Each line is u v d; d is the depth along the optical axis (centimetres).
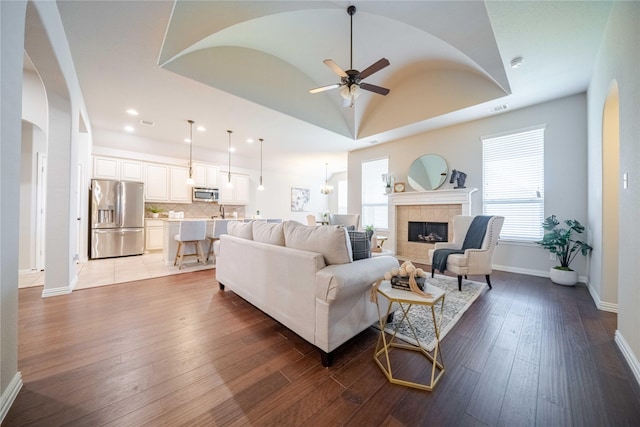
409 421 117
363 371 155
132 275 379
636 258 157
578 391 137
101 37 251
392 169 570
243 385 142
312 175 979
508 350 177
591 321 223
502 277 370
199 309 252
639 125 155
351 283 161
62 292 290
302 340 193
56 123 281
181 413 122
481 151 438
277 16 305
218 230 473
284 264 195
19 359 163
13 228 125
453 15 266
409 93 462
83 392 134
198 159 662
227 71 354
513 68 291
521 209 397
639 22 157
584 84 324
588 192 330
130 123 470
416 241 529
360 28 330
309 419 119
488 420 118
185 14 264
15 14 122
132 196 538
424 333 202
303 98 456
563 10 210
